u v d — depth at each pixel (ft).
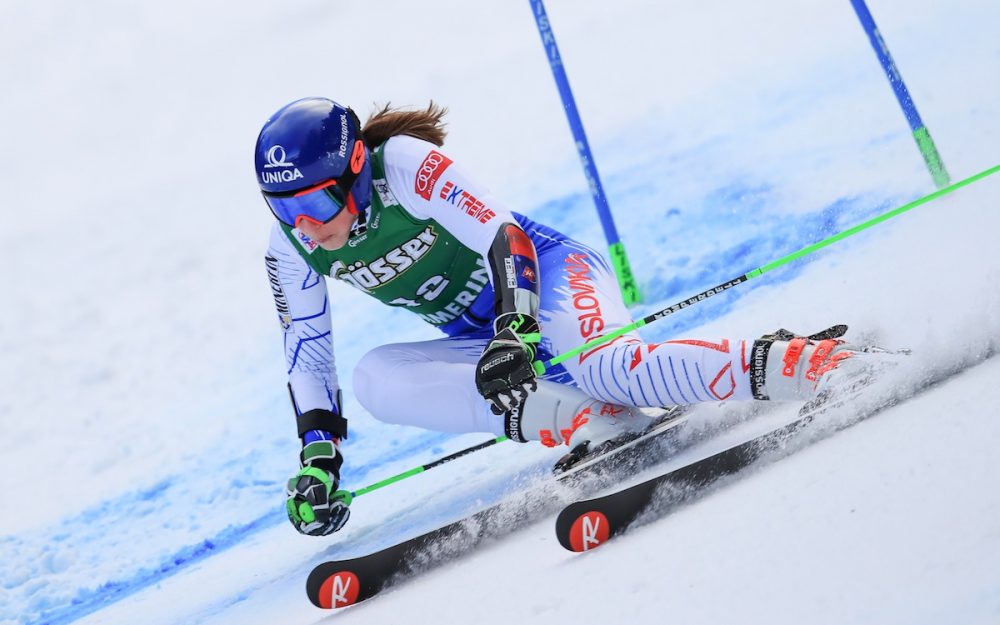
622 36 163.73
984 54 91.86
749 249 66.08
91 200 184.03
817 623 21.58
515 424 40.04
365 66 203.51
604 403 39.40
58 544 58.54
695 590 24.91
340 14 230.68
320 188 36.76
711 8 162.61
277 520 52.42
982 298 34.81
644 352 37.29
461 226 38.70
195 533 54.39
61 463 76.95
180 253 135.23
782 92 109.60
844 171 75.15
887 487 26.40
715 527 28.35
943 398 31.24
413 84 180.96
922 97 86.17
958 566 21.66
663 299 64.44
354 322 88.38
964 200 56.08
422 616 30.22
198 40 235.81
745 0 160.04
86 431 83.56
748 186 81.76
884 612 21.11
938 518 23.82
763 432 35.47
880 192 66.03
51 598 49.75
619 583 27.02
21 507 68.80
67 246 156.35
